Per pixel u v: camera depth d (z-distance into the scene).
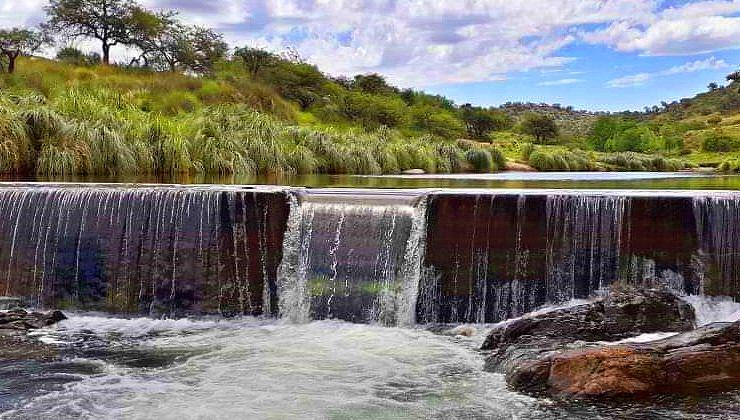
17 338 9.12
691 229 9.86
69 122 19.75
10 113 18.55
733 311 9.59
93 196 11.09
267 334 9.50
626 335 8.23
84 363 8.12
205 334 9.52
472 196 10.27
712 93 174.00
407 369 7.83
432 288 10.30
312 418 6.48
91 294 11.02
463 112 89.06
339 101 62.75
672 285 9.91
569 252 10.10
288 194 10.75
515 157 48.75
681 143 93.69
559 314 8.63
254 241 10.79
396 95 84.56
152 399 6.96
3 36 42.31
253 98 47.25
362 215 10.45
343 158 26.69
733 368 6.94
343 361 8.16
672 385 6.77
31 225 11.20
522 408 6.60
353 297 10.38
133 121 21.92
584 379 6.79
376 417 6.48
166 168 21.03
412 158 32.22
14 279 11.20
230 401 6.90
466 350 8.58
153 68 58.34
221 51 64.12
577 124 172.25
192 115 26.41
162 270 10.91
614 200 9.97
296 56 68.56
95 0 57.81
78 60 53.34
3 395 7.07
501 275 10.23
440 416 6.48
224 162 22.06
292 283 10.62
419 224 10.32
